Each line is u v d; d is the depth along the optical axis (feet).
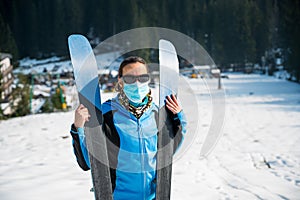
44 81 132.16
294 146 22.27
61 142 24.12
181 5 227.81
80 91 5.39
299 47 104.53
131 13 214.69
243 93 72.28
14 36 252.42
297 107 45.39
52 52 248.73
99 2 231.50
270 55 179.52
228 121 34.04
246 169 17.07
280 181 15.15
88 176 15.46
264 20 207.21
